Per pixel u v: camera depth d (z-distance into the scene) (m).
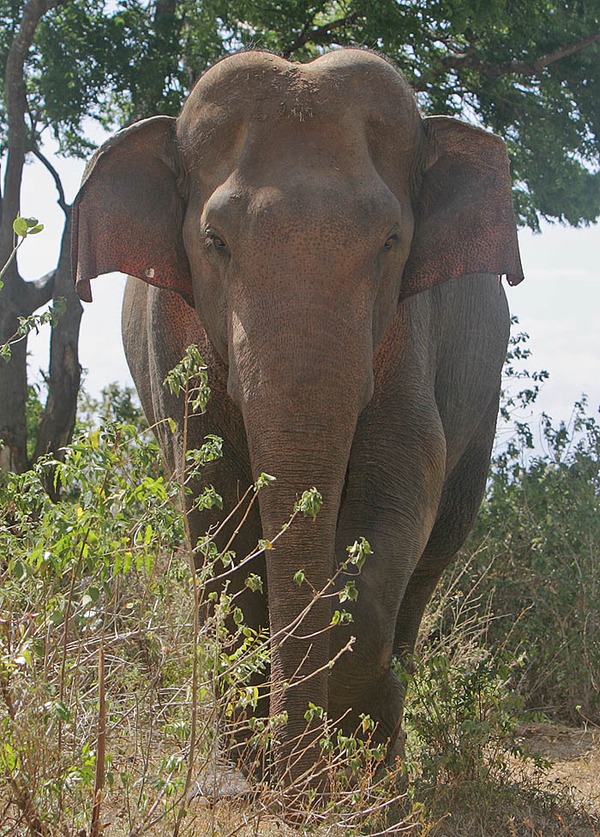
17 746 6.48
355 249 8.46
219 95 9.27
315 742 7.64
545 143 27.14
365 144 9.04
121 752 7.35
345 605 8.85
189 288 9.70
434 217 9.91
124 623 7.62
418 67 26.12
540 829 8.70
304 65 9.36
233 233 8.65
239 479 10.29
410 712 10.16
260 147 8.87
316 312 8.27
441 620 15.40
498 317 13.73
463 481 13.99
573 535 16.34
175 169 9.67
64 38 27.25
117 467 6.83
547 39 26.77
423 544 10.05
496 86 26.97
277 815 7.61
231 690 7.24
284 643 8.00
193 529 10.23
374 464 9.95
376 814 7.95
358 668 8.79
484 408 13.41
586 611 15.35
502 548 16.81
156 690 7.71
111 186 9.63
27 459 26.78
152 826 6.86
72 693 6.89
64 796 6.77
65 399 27.33
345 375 8.23
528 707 15.19
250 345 8.35
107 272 9.55
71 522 6.56
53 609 6.77
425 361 10.64
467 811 9.00
